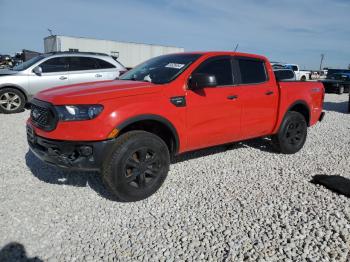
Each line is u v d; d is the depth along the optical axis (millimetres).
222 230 3123
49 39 24828
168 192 3959
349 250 2816
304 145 6371
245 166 4949
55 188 4012
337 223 3232
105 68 10062
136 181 3666
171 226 3197
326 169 4891
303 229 3123
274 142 5559
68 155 3365
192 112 4059
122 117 3428
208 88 4258
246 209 3529
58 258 2691
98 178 4320
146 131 3750
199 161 5133
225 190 4039
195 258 2713
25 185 4074
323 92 6215
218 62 4523
